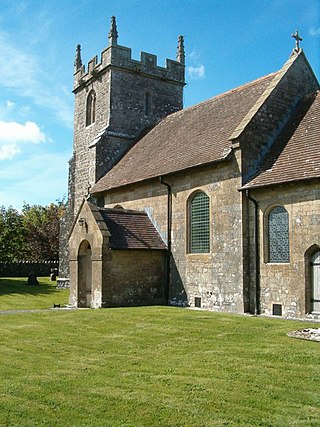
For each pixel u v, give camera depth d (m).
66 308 21.64
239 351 11.37
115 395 8.43
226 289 18.77
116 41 31.75
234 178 18.67
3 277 47.59
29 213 65.06
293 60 20.89
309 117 19.08
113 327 14.98
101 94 32.41
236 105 22.69
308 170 16.23
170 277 22.06
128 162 28.03
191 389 8.73
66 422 7.28
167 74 33.69
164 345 12.35
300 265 16.41
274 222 17.59
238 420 7.31
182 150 22.84
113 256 20.91
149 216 23.72
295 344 11.70
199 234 20.72
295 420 7.30
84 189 33.34
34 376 9.68
